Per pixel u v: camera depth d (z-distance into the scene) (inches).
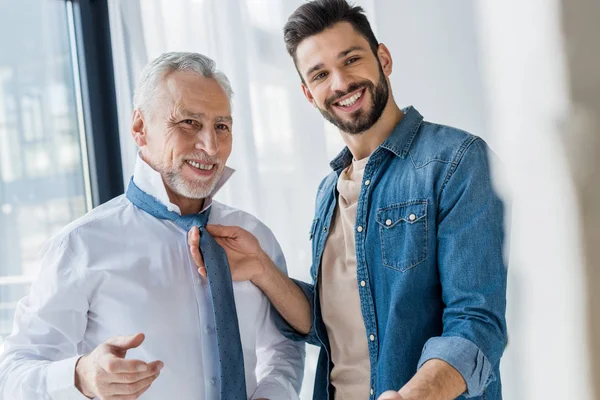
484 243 45.1
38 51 86.5
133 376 39.0
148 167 54.9
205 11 87.0
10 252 81.0
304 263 84.0
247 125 85.4
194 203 57.0
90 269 51.3
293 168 84.0
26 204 83.1
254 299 57.1
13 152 82.3
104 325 51.6
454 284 45.7
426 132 51.9
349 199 55.1
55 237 53.0
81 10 89.4
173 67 53.9
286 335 59.0
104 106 90.9
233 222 60.4
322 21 52.9
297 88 83.7
